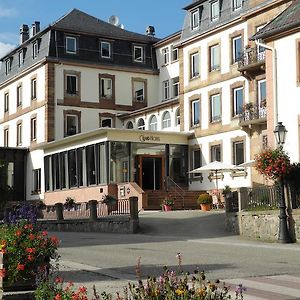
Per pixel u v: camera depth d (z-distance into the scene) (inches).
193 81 1622.8
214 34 1542.8
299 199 812.6
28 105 1993.1
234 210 964.6
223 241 837.2
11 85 2143.2
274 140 1079.6
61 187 1745.8
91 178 1596.9
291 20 1051.9
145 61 2041.1
